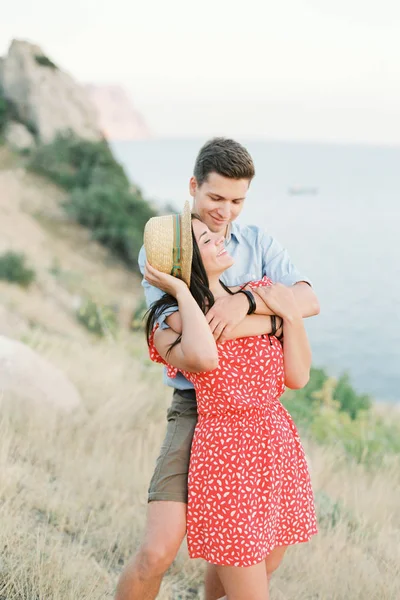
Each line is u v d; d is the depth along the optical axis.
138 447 5.39
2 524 3.66
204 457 2.85
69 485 4.58
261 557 2.80
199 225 3.01
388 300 65.12
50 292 25.27
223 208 3.11
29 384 5.47
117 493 4.54
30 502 4.14
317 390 10.76
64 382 5.84
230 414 2.88
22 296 22.08
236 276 3.24
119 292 31.23
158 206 41.09
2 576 3.31
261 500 2.83
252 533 2.78
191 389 3.12
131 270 34.00
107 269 32.91
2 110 43.22
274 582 3.91
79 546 3.71
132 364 8.90
